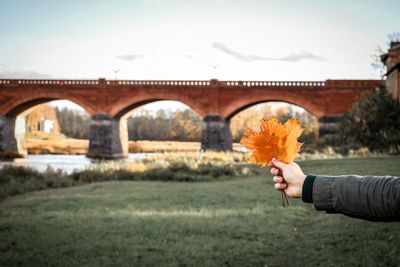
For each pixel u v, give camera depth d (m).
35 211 15.23
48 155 91.25
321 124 73.62
